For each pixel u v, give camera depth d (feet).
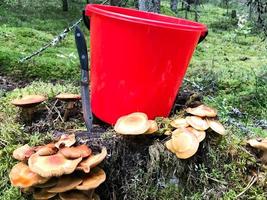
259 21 3.35
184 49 1.60
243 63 4.87
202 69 3.96
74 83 3.24
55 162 1.36
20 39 4.56
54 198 1.41
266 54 5.74
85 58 1.64
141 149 1.58
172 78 1.64
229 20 8.80
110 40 1.57
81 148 1.46
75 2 9.98
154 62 1.57
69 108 1.89
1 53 3.50
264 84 3.28
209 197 1.57
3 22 6.68
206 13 10.21
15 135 1.77
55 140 1.59
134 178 1.56
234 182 1.62
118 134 1.60
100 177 1.42
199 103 1.95
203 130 1.57
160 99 1.65
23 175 1.39
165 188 1.56
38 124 1.85
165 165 1.56
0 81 3.23
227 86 3.27
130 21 1.50
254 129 2.30
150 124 1.52
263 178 1.62
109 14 1.53
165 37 1.52
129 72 1.59
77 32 1.61
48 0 9.37
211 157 1.63
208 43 6.40
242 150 1.68
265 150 1.64
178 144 1.50
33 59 3.50
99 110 1.72
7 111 2.03
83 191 1.42
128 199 1.56
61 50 4.49
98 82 1.69
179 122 1.63
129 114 1.61
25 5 8.57
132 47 1.54
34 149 1.49
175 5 9.36
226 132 1.73
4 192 1.60
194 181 1.59
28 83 3.27
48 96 2.15
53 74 3.40
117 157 1.58
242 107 2.84
